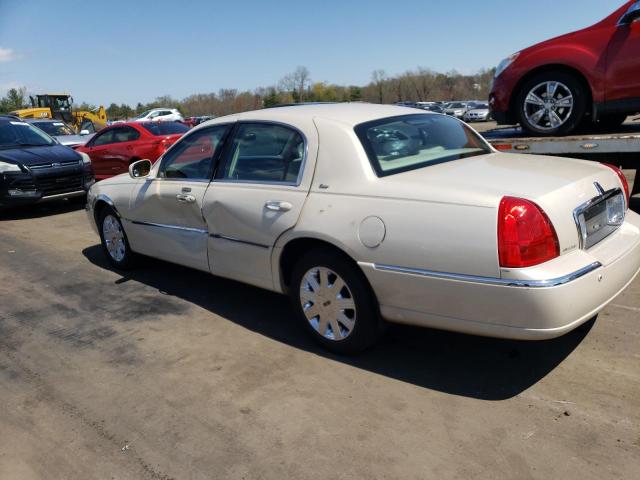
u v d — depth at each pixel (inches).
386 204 125.6
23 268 244.8
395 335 155.5
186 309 183.9
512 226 109.7
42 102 1376.7
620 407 115.5
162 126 468.8
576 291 110.7
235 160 165.6
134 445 112.9
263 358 146.7
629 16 210.4
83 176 378.0
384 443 108.9
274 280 153.7
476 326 117.0
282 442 111.0
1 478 105.0
